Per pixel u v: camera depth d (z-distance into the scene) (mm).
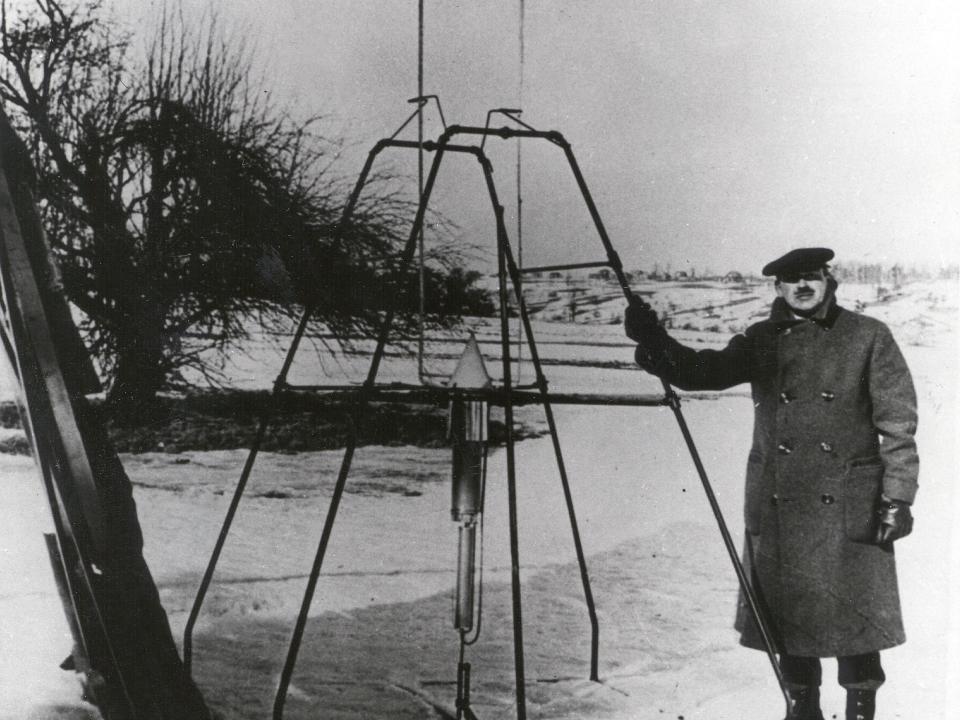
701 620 4570
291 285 8680
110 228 8234
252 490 7570
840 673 3117
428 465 8953
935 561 5941
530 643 4156
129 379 8500
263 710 3201
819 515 3053
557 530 6789
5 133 2945
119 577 2848
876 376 3027
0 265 2760
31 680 3299
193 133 8500
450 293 9891
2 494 6605
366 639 4137
